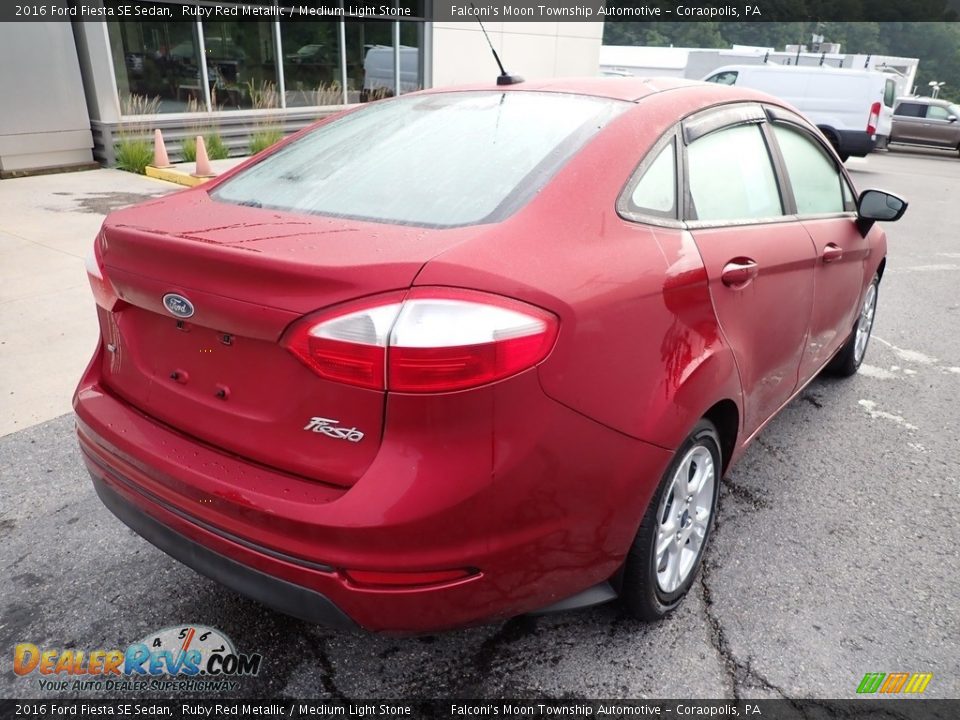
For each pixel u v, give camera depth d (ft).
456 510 5.23
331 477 5.44
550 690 6.78
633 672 6.98
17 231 22.17
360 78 43.93
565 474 5.66
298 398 5.47
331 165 7.45
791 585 8.21
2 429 11.16
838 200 11.10
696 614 7.73
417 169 6.93
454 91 8.65
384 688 6.80
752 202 8.56
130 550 8.61
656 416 6.25
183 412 6.22
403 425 5.14
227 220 6.41
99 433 6.60
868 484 10.37
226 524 5.67
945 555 8.81
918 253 25.41
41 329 14.82
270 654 7.16
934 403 13.12
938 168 54.60
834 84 45.91
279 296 5.30
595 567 6.32
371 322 5.04
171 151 35.01
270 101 39.40
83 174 31.99
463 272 5.18
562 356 5.44
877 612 7.82
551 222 5.96
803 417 12.45
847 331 12.28
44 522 9.07
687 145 7.54
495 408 5.19
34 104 30.83
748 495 10.02
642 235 6.51
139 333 6.54
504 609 5.89
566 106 7.55
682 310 6.63
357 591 5.35
